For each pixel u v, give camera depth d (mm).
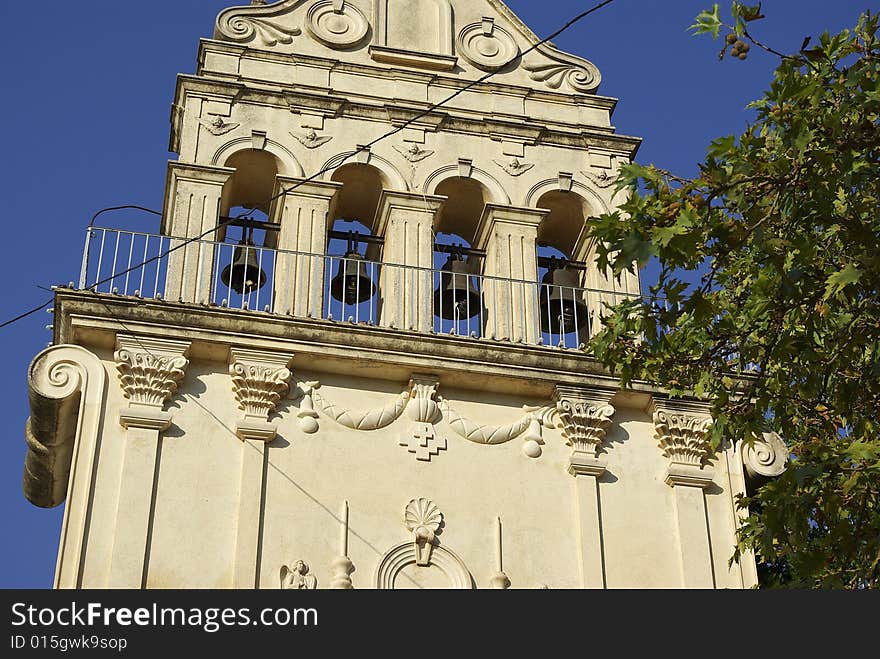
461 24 28672
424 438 23578
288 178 25984
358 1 28500
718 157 19047
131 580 21453
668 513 23781
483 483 23422
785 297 19469
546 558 22984
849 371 20469
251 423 22984
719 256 19297
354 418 23484
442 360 24016
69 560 21500
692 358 20656
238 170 26469
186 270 24516
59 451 23797
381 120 27016
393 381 24078
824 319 19812
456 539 22875
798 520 19281
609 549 23266
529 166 27234
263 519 22406
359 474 23078
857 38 19281
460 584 22500
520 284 25734
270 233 26359
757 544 20594
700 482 24016
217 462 22688
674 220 18812
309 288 24891
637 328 20516
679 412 24453
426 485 23234
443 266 26484
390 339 23953
